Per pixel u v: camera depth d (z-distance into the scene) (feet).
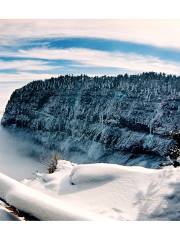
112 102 329.72
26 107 364.58
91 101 362.12
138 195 19.97
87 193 22.15
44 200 14.47
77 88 396.78
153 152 221.87
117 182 22.09
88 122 343.46
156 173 21.93
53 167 35.45
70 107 372.79
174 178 20.61
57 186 25.73
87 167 25.32
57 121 353.31
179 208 17.76
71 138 338.34
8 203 14.87
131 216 18.06
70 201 21.70
